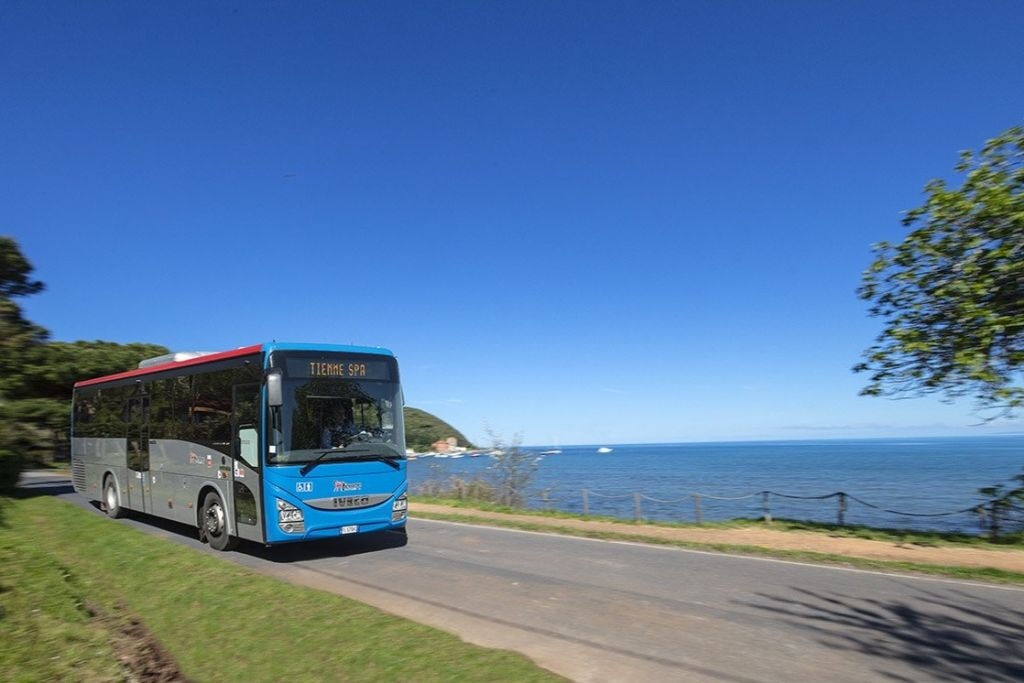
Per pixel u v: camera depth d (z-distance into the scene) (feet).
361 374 38.93
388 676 18.03
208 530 41.11
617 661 20.03
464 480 77.25
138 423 51.62
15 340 52.80
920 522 82.58
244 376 37.86
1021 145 39.96
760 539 44.04
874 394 45.73
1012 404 38.70
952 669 19.35
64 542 41.75
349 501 36.94
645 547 41.11
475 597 28.19
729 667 19.52
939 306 42.75
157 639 24.45
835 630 23.17
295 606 24.71
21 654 21.27
